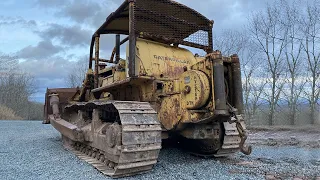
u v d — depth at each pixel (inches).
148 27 243.1
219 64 177.5
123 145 157.6
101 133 199.3
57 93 344.8
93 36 295.9
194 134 196.7
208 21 263.6
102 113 216.1
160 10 236.8
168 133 208.5
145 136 165.6
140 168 168.9
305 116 628.7
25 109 1422.2
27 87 1493.6
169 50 248.7
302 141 355.9
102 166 189.6
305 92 633.0
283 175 171.8
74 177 165.5
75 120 296.0
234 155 253.0
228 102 187.0
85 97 330.3
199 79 179.2
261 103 700.7
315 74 619.5
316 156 249.8
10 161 216.5
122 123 160.7
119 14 244.1
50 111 347.9
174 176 168.4
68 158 227.9
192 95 182.7
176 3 230.8
